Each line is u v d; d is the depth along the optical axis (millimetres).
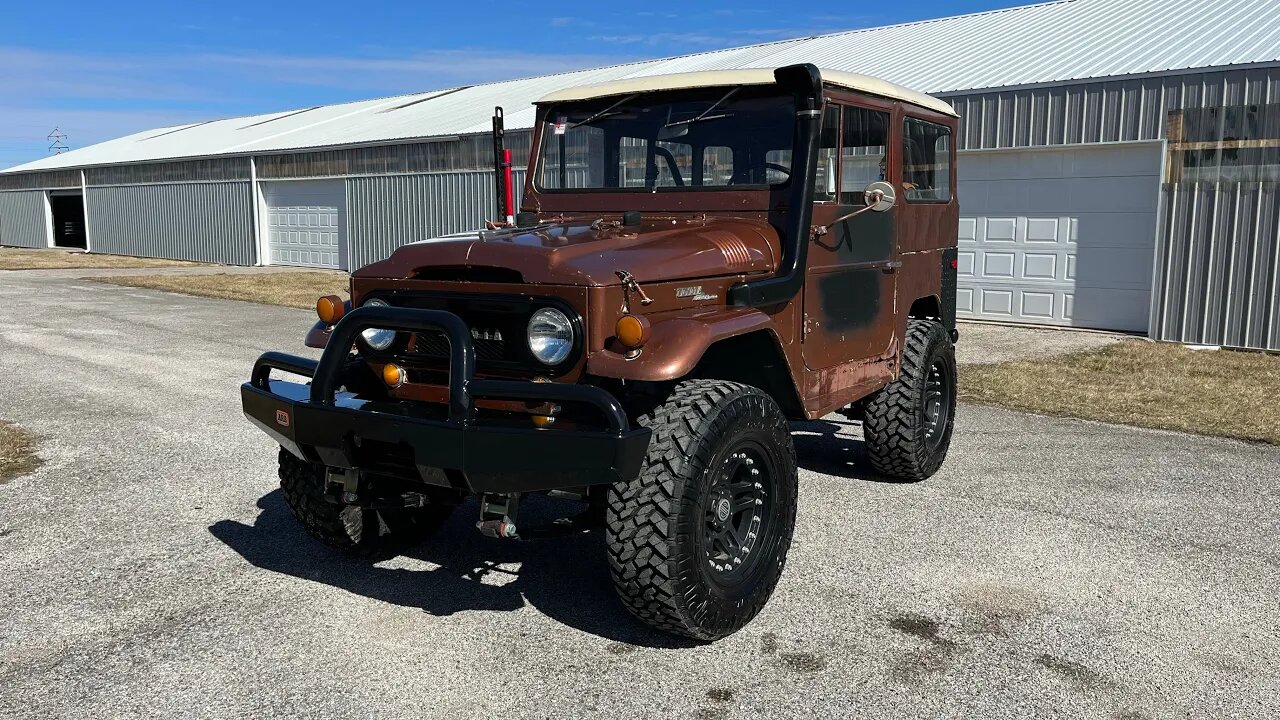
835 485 5637
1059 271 12875
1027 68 13320
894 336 5230
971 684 3307
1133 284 12312
